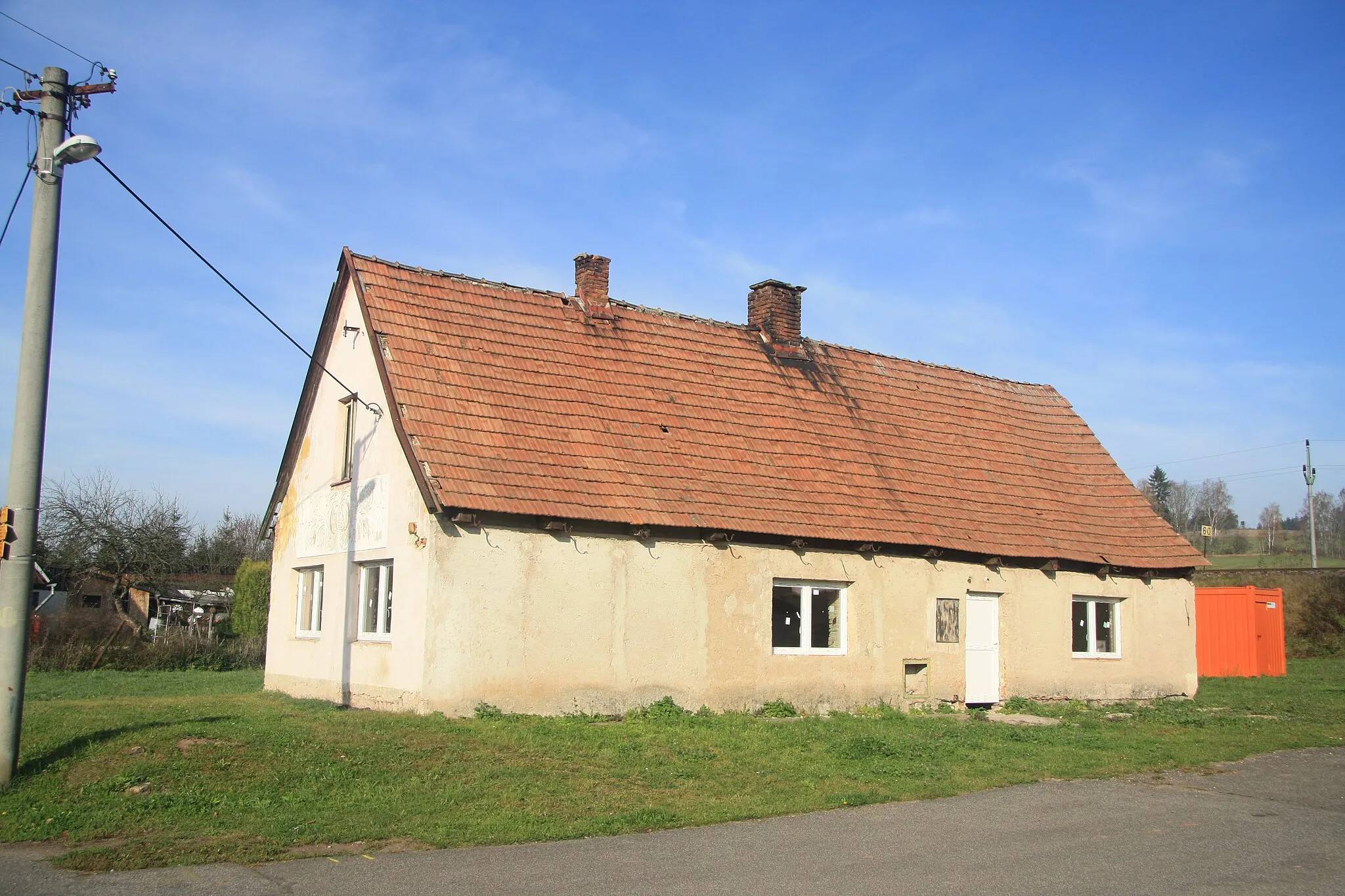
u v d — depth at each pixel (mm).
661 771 11930
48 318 11055
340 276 18344
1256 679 27266
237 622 36594
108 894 7406
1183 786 12078
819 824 9914
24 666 10594
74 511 36969
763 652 17062
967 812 10523
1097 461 24719
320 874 7969
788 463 18922
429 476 14625
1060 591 21047
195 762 11031
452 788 10711
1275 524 110188
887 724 16234
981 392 24531
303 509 19609
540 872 8109
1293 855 8875
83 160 11109
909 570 18969
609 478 16328
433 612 14367
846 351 22938
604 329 19391
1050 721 17703
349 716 14219
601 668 15477
